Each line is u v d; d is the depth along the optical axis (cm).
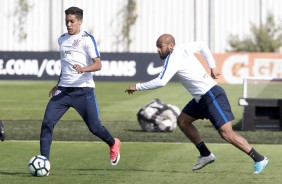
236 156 3481
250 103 4659
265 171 3038
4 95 7662
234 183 2752
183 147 3831
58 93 2944
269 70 9794
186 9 12000
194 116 2931
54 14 12125
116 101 6950
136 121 5297
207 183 2753
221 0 11919
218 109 2831
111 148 3081
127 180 2820
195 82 2845
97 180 2820
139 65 10131
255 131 4638
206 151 2986
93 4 12162
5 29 12206
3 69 10275
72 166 3191
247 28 11881
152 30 12106
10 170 3070
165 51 2856
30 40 12188
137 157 3459
